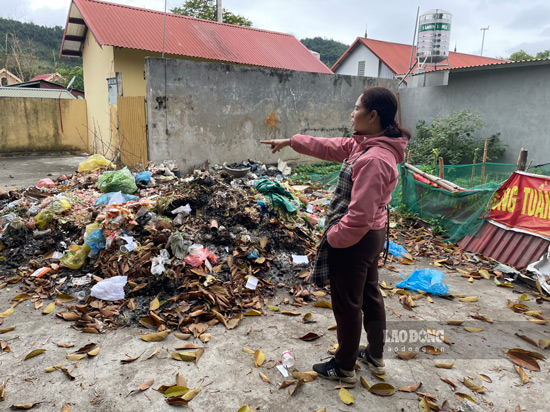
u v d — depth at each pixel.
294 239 4.44
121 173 5.55
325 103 11.57
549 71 9.70
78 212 4.85
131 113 9.09
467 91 11.38
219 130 9.77
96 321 3.12
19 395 2.36
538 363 2.81
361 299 2.34
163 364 2.68
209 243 4.18
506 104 10.57
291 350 2.88
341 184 2.28
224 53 13.42
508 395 2.49
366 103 2.16
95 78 13.61
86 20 11.52
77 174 7.31
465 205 5.30
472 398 2.44
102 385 2.46
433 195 5.81
